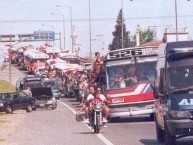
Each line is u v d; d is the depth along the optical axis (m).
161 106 21.64
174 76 21.02
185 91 20.55
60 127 33.12
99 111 27.69
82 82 60.16
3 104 52.97
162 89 21.09
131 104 34.41
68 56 96.31
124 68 34.75
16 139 26.00
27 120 40.44
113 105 34.44
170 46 21.47
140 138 24.84
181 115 19.83
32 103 55.81
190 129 19.84
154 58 34.66
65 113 48.78
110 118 35.78
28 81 72.50
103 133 27.77
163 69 21.30
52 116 44.84
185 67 21.05
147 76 34.66
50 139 25.50
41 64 103.62
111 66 34.78
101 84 35.44
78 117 30.06
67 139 25.25
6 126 34.78
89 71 51.25
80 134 27.69
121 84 34.56
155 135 26.08
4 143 24.27
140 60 34.66
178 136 21.77
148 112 34.41
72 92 78.12
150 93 34.44
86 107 28.16
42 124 36.00
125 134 26.97
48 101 57.34
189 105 19.88
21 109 54.44
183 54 21.16
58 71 88.88
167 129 20.66
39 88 58.31
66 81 80.69
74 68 82.50
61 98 78.81
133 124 33.22
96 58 41.28
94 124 27.67
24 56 117.12
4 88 93.69
